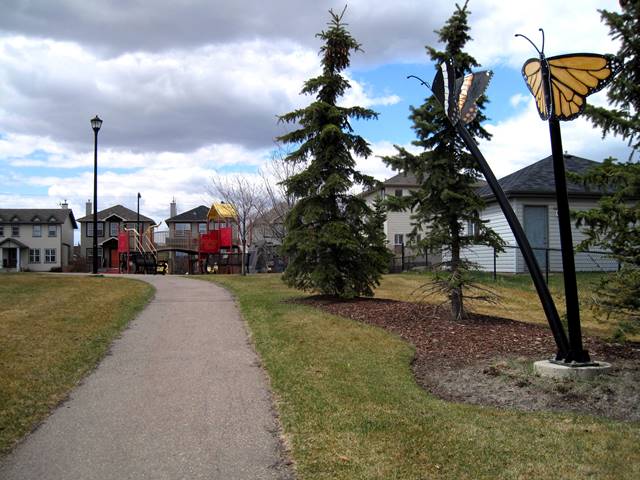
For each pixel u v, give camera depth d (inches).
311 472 170.4
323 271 522.9
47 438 203.3
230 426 214.8
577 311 269.6
